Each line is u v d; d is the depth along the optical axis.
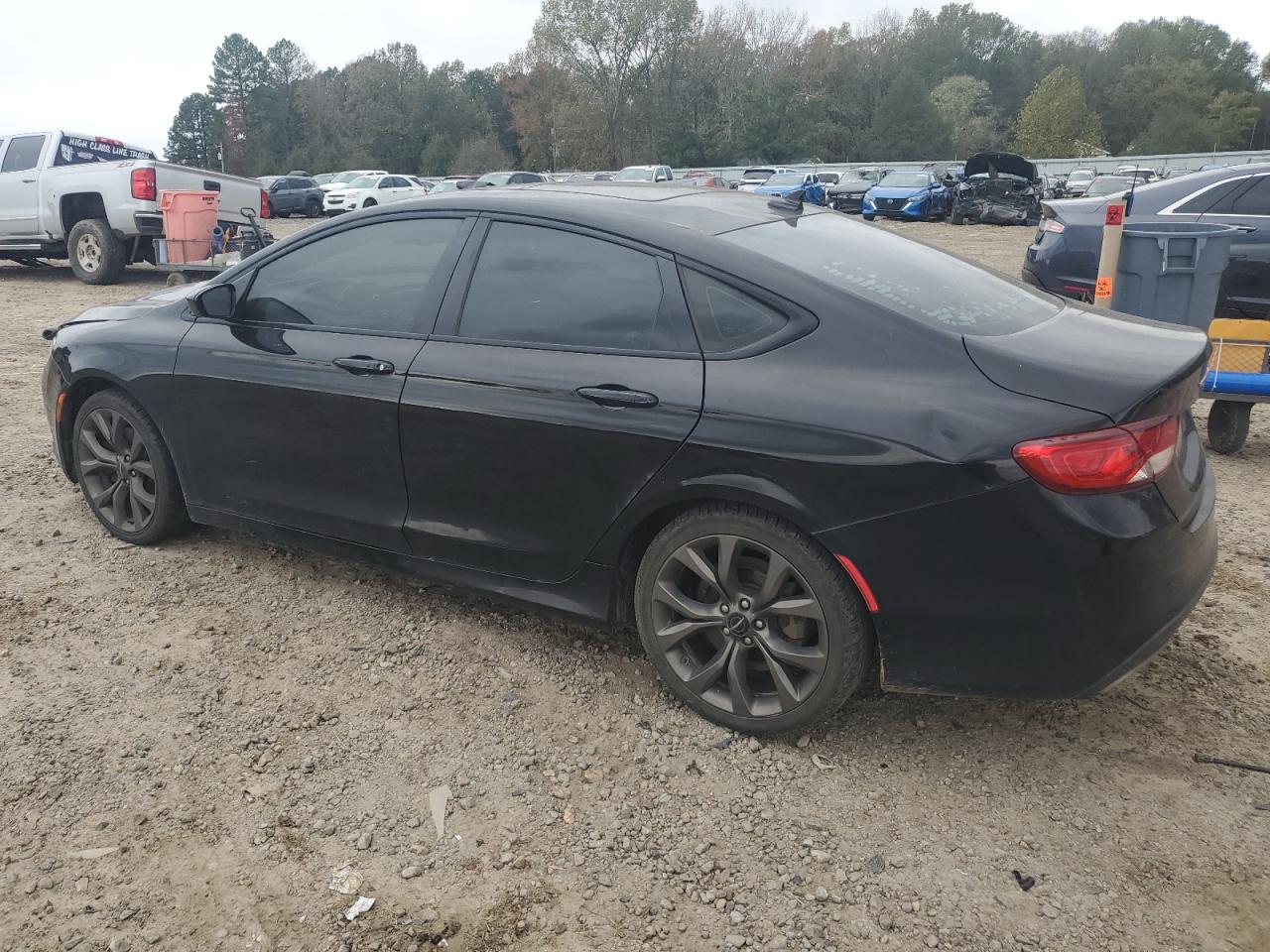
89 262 13.05
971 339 2.66
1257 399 5.60
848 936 2.26
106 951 2.20
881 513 2.56
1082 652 2.52
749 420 2.71
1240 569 4.20
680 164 75.69
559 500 3.09
